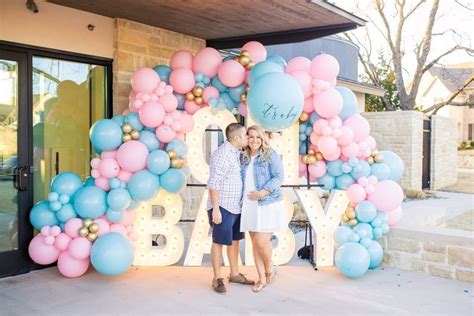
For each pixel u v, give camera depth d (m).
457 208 9.50
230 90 5.18
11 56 4.76
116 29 5.67
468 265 4.73
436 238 4.91
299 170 5.30
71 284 4.59
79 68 5.46
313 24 5.93
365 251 4.73
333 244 5.21
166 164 4.77
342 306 4.07
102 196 4.63
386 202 5.00
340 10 5.44
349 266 4.64
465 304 4.12
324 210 5.29
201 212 5.21
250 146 4.47
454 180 14.39
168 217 5.17
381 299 4.24
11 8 4.72
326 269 5.14
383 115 11.73
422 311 3.97
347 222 5.19
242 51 5.16
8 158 4.80
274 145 5.14
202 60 5.12
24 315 3.82
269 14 5.46
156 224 5.16
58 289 4.45
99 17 5.53
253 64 5.06
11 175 4.83
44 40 5.00
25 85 4.88
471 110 27.84
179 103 5.23
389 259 5.23
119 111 5.71
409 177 11.42
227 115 5.22
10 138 4.80
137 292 4.40
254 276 4.92
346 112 5.06
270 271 4.63
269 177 4.45
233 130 4.34
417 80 19.27
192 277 4.86
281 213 4.46
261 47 5.25
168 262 5.18
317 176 5.17
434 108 22.17
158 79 5.00
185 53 5.27
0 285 4.54
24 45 4.83
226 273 5.00
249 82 4.90
